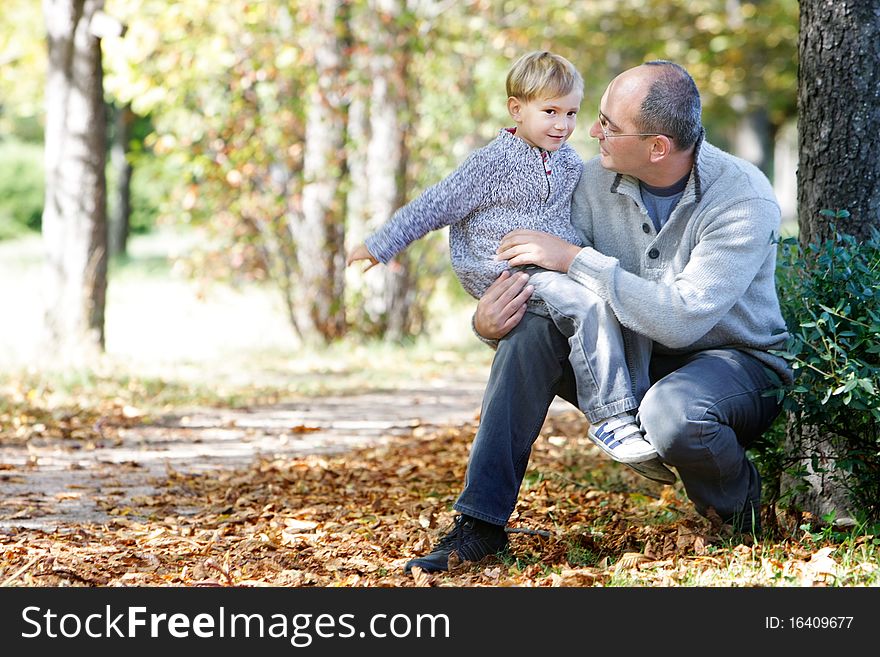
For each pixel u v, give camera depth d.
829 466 8.13
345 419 14.83
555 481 10.21
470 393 17.34
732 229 7.06
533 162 7.54
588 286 7.12
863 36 8.24
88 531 8.66
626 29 34.31
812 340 7.23
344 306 22.88
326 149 22.27
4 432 13.22
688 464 6.98
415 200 7.56
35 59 30.19
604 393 7.07
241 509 9.60
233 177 21.75
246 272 22.84
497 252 7.45
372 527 8.65
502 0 24.61
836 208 8.32
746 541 7.37
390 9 22.19
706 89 37.81
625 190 7.38
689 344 7.04
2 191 63.38
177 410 15.27
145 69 21.33
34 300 32.16
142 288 37.22
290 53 21.41
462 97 22.80
